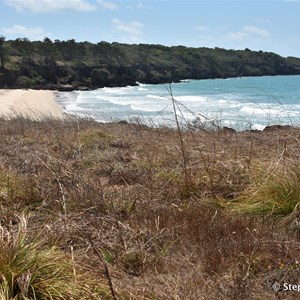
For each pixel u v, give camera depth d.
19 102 45.75
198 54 111.31
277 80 89.00
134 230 4.22
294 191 4.73
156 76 106.31
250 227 4.34
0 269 2.98
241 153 6.68
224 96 46.00
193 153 6.74
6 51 93.88
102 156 7.89
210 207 5.05
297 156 6.21
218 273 3.45
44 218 4.56
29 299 2.86
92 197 5.09
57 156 7.55
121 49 122.31
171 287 3.17
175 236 4.17
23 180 5.77
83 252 3.72
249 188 5.38
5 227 4.14
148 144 8.48
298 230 4.19
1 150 8.23
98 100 55.16
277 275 3.34
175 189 5.65
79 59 113.62
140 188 5.77
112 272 3.42
